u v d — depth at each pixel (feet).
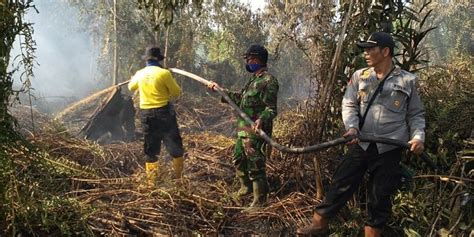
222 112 26.14
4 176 9.91
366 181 11.80
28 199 10.39
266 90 12.25
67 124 21.48
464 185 9.95
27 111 20.16
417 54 12.48
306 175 13.64
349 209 11.79
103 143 18.28
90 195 11.97
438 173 11.73
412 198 11.14
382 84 9.84
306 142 12.55
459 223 10.00
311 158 13.11
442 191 10.52
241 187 13.24
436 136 12.42
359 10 12.03
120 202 11.96
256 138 12.30
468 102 12.68
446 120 12.44
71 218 10.66
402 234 11.11
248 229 11.51
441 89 13.61
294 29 13.16
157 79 13.64
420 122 9.76
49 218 10.35
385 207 10.05
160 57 14.53
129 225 11.05
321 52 12.44
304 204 12.34
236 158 12.91
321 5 12.55
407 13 12.79
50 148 14.94
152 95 13.76
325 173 13.25
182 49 32.09
